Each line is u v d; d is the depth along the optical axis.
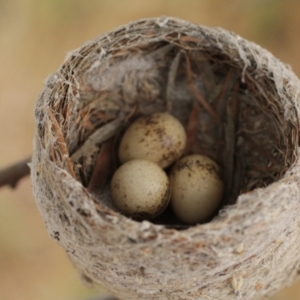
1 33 0.45
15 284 0.42
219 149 0.33
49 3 0.45
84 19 0.45
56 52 0.45
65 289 0.42
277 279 0.30
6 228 0.43
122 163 0.32
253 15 0.45
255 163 0.32
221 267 0.29
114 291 0.30
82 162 0.31
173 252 0.28
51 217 0.29
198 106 0.33
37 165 0.29
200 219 0.31
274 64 0.31
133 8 0.45
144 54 0.32
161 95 0.33
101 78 0.32
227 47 0.31
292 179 0.29
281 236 0.29
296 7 0.45
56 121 0.29
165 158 0.32
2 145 0.44
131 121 0.33
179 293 0.29
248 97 0.32
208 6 0.45
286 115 0.30
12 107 0.44
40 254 0.43
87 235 0.28
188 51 0.32
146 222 0.28
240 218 0.28
